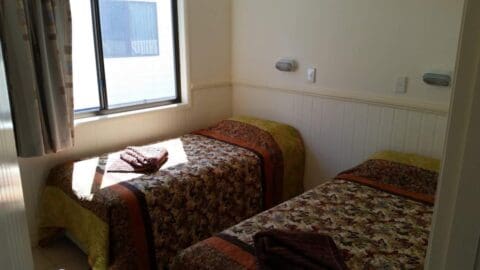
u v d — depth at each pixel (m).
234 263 1.59
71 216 2.41
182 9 3.28
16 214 0.70
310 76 3.16
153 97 3.40
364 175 2.46
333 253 1.60
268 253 1.55
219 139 3.21
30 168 2.59
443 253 0.54
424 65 2.54
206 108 3.65
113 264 2.17
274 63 3.39
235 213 2.75
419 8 2.48
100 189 2.27
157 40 3.30
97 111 3.02
